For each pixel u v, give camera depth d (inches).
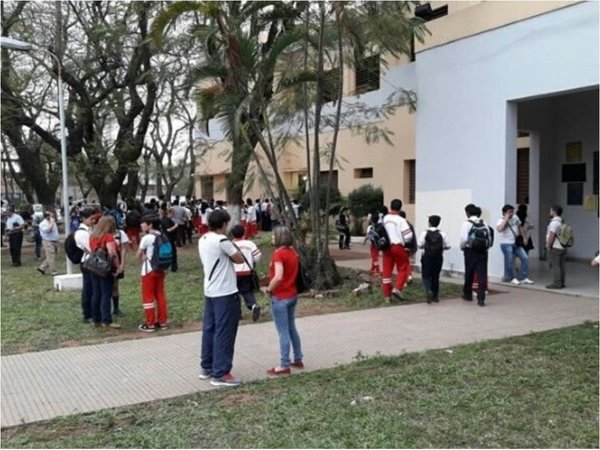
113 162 1028.5
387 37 517.3
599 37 421.7
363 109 738.8
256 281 337.1
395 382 239.5
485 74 509.4
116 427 199.5
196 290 478.6
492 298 431.2
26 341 320.5
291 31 447.2
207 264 242.1
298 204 653.9
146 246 344.2
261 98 434.6
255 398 225.6
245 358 282.7
